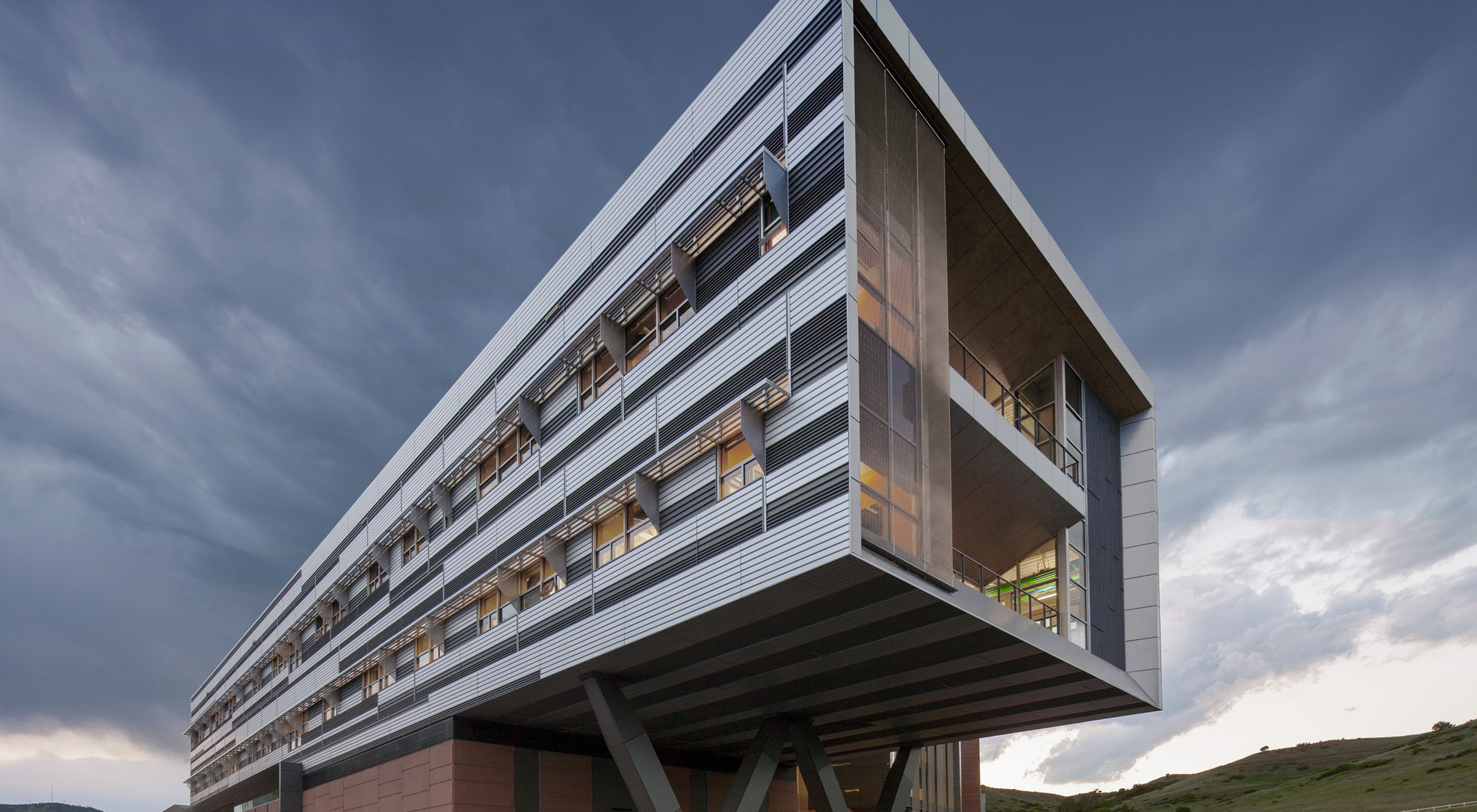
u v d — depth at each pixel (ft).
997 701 90.53
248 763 203.21
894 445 57.67
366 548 131.54
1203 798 309.83
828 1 60.54
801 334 57.82
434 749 95.71
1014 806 405.59
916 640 68.44
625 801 103.96
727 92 68.33
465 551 102.58
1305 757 367.66
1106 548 97.30
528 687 81.30
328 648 146.82
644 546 68.95
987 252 79.82
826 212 57.52
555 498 84.99
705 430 63.21
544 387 90.79
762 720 97.14
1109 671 86.02
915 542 57.77
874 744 115.34
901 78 65.62
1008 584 81.76
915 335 62.39
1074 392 96.48
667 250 70.59
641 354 77.41
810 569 53.01
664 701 86.74
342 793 124.36
